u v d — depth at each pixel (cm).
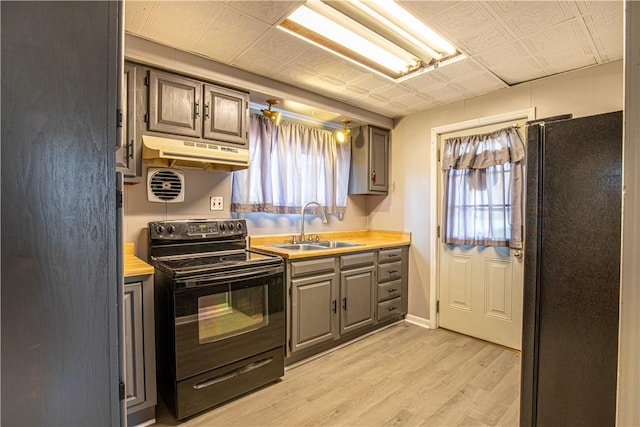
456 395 211
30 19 56
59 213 59
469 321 307
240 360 207
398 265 338
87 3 62
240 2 162
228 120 235
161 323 199
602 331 103
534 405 119
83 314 62
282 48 209
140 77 202
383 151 362
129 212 225
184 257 230
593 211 105
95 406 64
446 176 318
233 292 203
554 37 196
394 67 242
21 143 55
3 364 54
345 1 169
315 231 341
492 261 291
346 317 285
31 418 57
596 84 234
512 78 258
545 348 116
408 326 336
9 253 54
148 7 166
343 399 207
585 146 106
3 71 53
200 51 212
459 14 173
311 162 331
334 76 251
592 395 106
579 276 108
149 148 199
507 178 279
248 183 278
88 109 62
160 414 190
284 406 200
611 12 170
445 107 318
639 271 48
